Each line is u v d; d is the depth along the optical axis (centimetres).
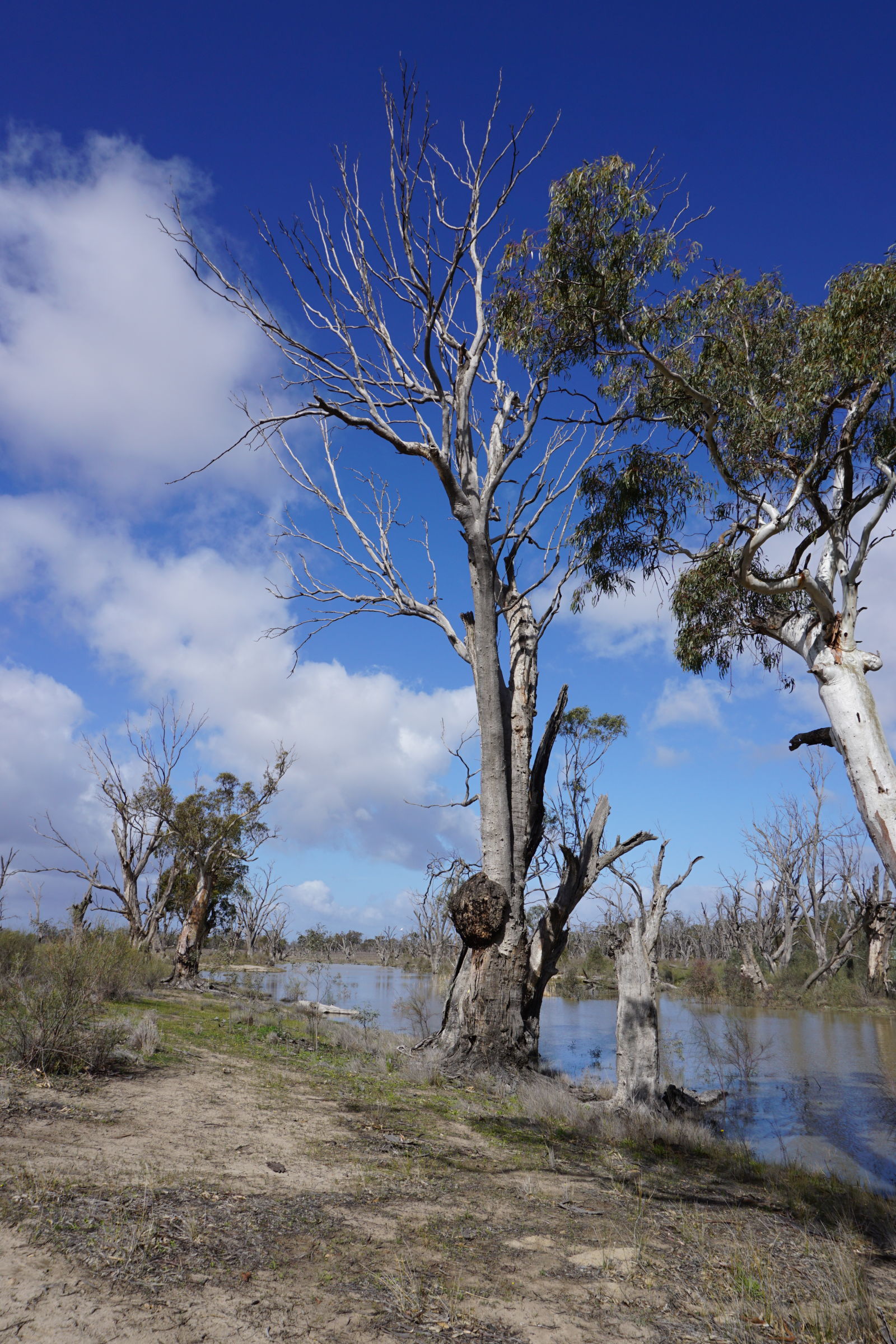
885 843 982
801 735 1145
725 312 1184
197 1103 823
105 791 3183
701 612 1321
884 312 973
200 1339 357
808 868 4791
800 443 1162
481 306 1638
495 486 1616
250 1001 2347
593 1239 582
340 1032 1600
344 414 1459
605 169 1120
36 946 1773
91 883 3053
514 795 1579
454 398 1645
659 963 6075
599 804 1698
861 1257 632
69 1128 650
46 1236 427
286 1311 396
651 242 1164
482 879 1455
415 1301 427
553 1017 3275
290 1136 757
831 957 4672
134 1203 498
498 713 1540
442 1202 625
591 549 1427
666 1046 2266
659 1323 449
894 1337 459
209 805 3033
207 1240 464
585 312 1173
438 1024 2308
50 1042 869
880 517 1030
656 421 1342
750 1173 924
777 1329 456
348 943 11081
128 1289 389
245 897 6756
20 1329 338
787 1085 1764
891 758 1007
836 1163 1094
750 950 4256
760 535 1050
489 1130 956
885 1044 2527
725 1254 592
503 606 1773
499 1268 501
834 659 1067
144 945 3169
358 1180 646
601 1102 1305
